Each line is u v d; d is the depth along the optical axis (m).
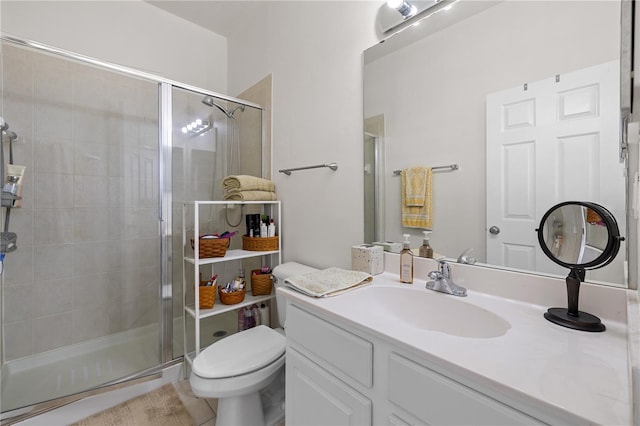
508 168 1.00
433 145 1.20
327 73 1.67
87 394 1.55
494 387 0.54
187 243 1.93
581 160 0.86
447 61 1.16
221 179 2.25
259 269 2.10
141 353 1.95
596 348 0.66
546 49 0.92
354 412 0.83
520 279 0.96
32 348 1.82
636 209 0.60
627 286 0.79
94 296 2.02
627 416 0.45
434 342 0.70
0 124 1.58
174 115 2.02
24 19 1.84
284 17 2.00
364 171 1.47
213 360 1.27
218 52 2.70
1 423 1.37
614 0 0.81
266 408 1.47
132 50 2.24
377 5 1.41
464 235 1.12
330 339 0.91
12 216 1.75
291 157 1.92
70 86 1.92
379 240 1.40
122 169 2.09
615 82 0.80
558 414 0.47
